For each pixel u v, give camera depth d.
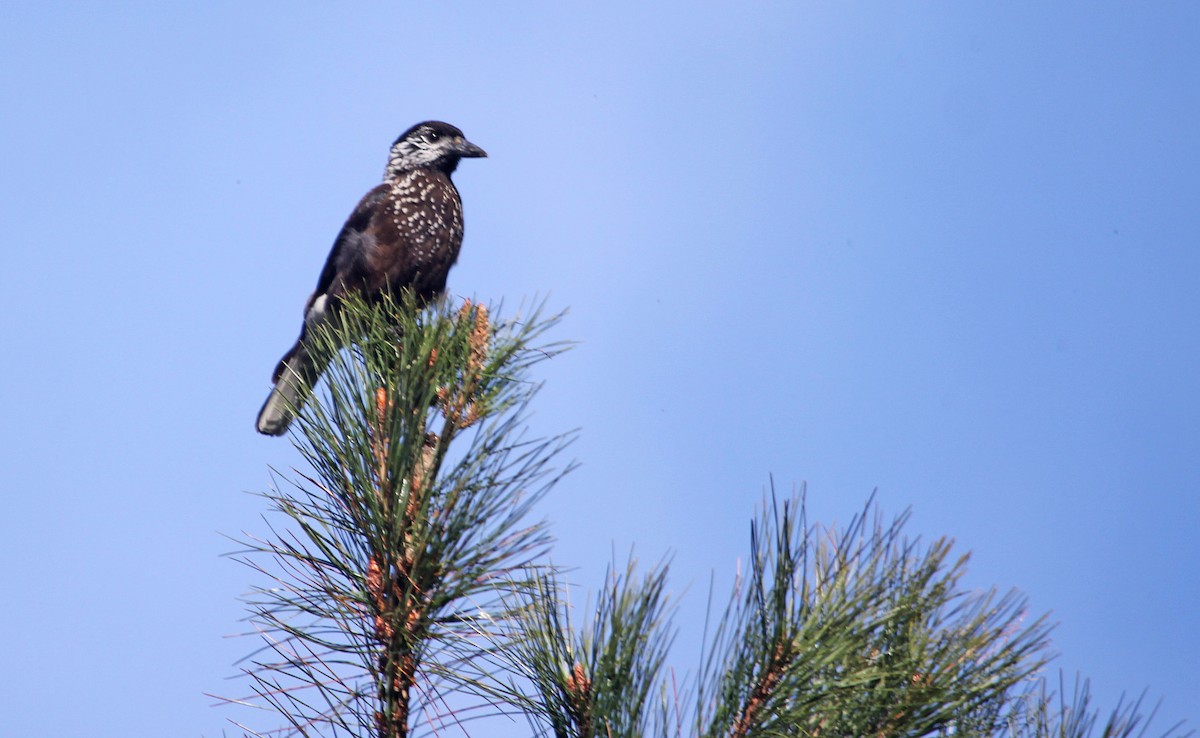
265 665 4.84
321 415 5.46
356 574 5.13
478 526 5.21
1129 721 4.23
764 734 4.22
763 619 4.38
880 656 4.39
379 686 4.80
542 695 4.59
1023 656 4.33
